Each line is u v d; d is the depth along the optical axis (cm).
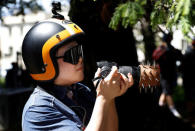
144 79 144
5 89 716
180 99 820
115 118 154
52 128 132
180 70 649
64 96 145
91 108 155
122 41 394
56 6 149
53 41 136
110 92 134
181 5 155
